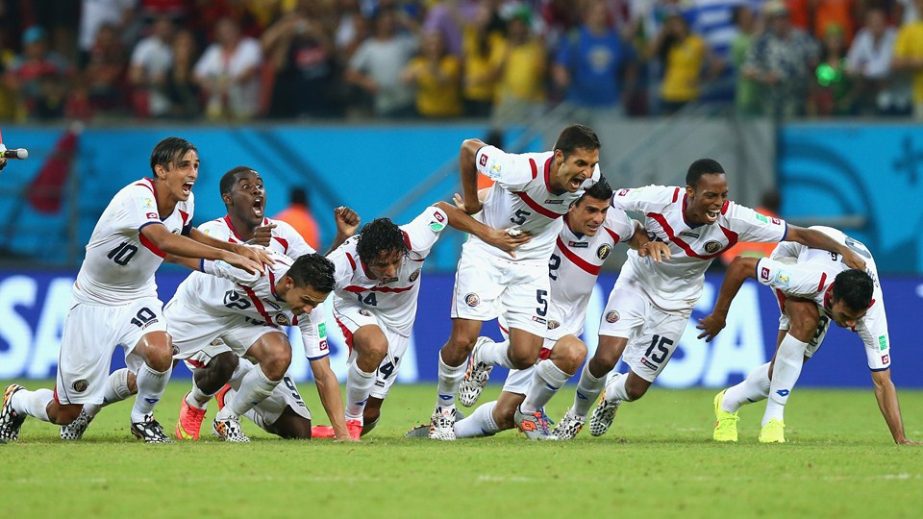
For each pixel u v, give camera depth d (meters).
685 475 26.84
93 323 31.98
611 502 23.52
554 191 33.50
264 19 71.88
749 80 65.69
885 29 66.44
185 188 31.36
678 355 56.09
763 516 22.38
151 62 70.38
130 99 70.94
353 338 33.53
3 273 57.97
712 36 69.50
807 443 34.16
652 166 66.06
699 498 24.03
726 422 35.75
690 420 43.50
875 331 33.56
